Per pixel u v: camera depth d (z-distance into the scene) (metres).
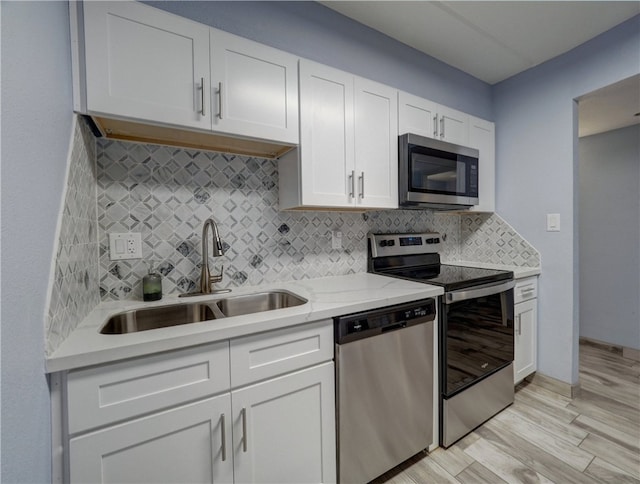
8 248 0.58
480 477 1.38
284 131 1.37
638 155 2.68
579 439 1.62
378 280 1.76
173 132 1.27
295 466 1.12
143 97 1.06
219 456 0.96
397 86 1.99
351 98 1.58
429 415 1.51
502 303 1.84
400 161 1.79
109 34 1.01
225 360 0.96
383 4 1.67
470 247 2.66
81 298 1.03
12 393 0.58
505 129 2.43
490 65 2.25
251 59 1.28
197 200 1.47
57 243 0.80
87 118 1.08
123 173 1.31
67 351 0.76
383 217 2.18
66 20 0.94
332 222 1.92
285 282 1.71
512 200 2.37
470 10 1.69
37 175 0.71
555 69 2.12
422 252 2.29
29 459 0.64
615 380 2.29
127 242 1.32
